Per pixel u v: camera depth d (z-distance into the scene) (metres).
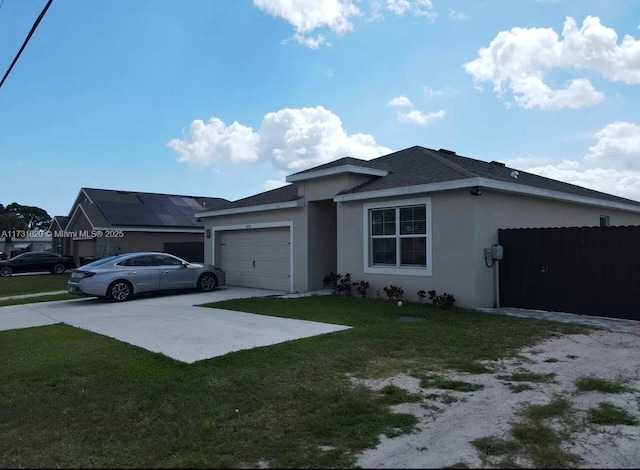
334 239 15.46
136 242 28.92
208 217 19.16
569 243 9.93
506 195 11.39
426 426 4.24
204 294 15.27
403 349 6.97
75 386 5.59
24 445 4.04
